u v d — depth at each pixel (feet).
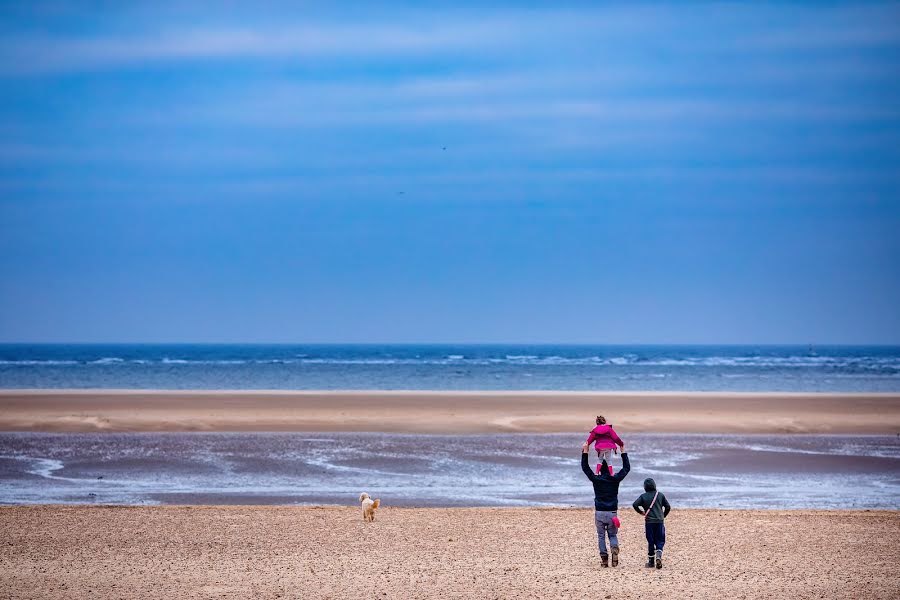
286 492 155.02
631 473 178.19
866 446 220.23
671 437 236.84
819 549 95.91
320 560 89.56
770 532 107.55
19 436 231.30
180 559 90.02
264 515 121.19
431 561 89.20
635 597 72.49
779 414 277.03
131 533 105.81
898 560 89.45
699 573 82.89
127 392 345.92
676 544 99.55
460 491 157.38
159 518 117.80
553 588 76.02
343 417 269.03
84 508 127.54
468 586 77.00
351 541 101.24
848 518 119.14
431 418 268.21
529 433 243.60
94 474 173.78
